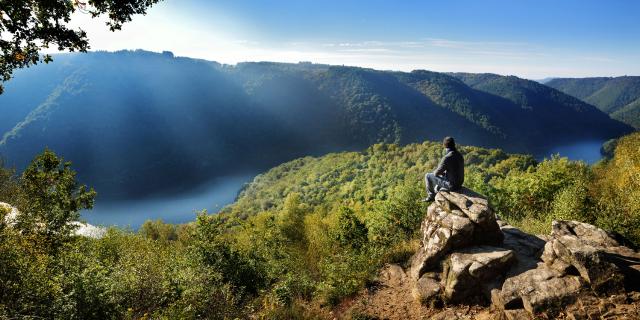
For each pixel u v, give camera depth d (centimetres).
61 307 655
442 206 830
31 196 1370
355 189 9288
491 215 757
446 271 728
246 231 1997
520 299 605
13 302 623
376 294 808
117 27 738
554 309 563
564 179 1466
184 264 1152
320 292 898
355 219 1352
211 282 973
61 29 666
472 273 673
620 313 521
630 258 647
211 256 1217
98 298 707
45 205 1334
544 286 601
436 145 11669
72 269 798
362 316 722
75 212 1421
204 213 1296
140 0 732
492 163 8669
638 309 520
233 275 1159
